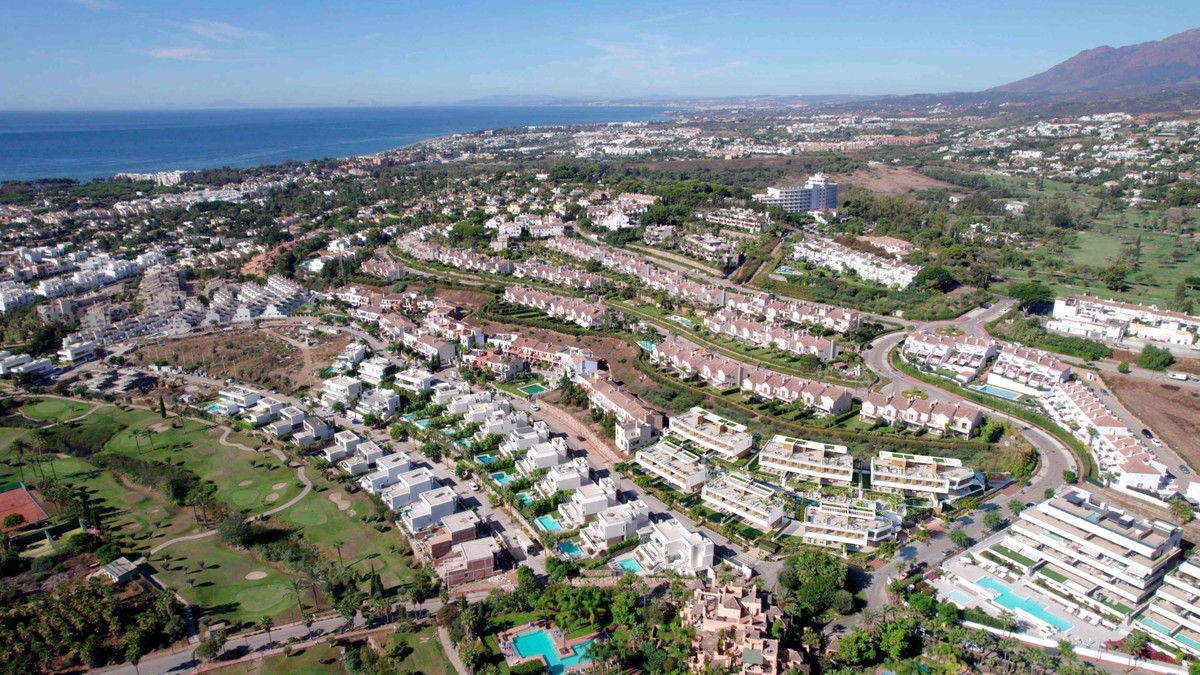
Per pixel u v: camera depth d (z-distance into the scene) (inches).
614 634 6240.2
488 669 5664.4
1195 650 5467.5
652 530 7431.1
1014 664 5546.3
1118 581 6107.3
